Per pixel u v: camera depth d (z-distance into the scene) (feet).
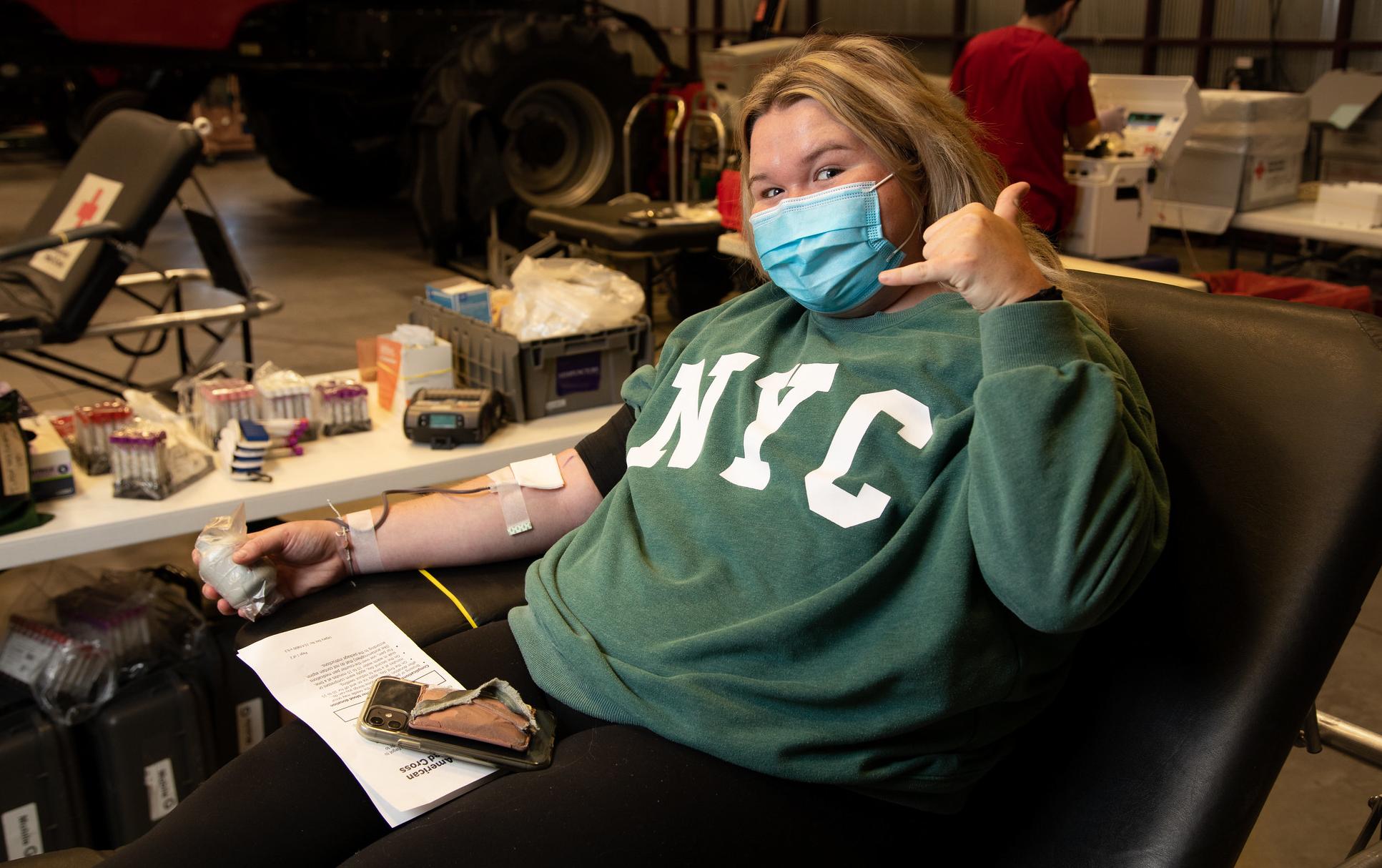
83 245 8.33
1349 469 3.07
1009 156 10.41
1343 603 3.03
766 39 18.19
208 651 5.73
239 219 23.03
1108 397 2.87
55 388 12.31
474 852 2.92
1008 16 23.70
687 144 14.57
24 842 5.16
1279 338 3.38
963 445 3.18
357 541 4.26
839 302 3.66
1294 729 3.05
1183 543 3.28
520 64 16.99
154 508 4.97
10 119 24.36
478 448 5.73
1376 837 5.40
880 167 3.54
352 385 6.01
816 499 3.29
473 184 15.72
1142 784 3.17
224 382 5.90
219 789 3.28
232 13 16.97
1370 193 10.25
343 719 3.48
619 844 2.95
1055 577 2.75
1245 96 11.11
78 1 15.85
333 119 22.25
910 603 3.13
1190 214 11.53
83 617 5.57
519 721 3.39
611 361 6.45
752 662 3.27
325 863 3.18
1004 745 3.39
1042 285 3.01
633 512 3.87
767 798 3.12
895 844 3.21
